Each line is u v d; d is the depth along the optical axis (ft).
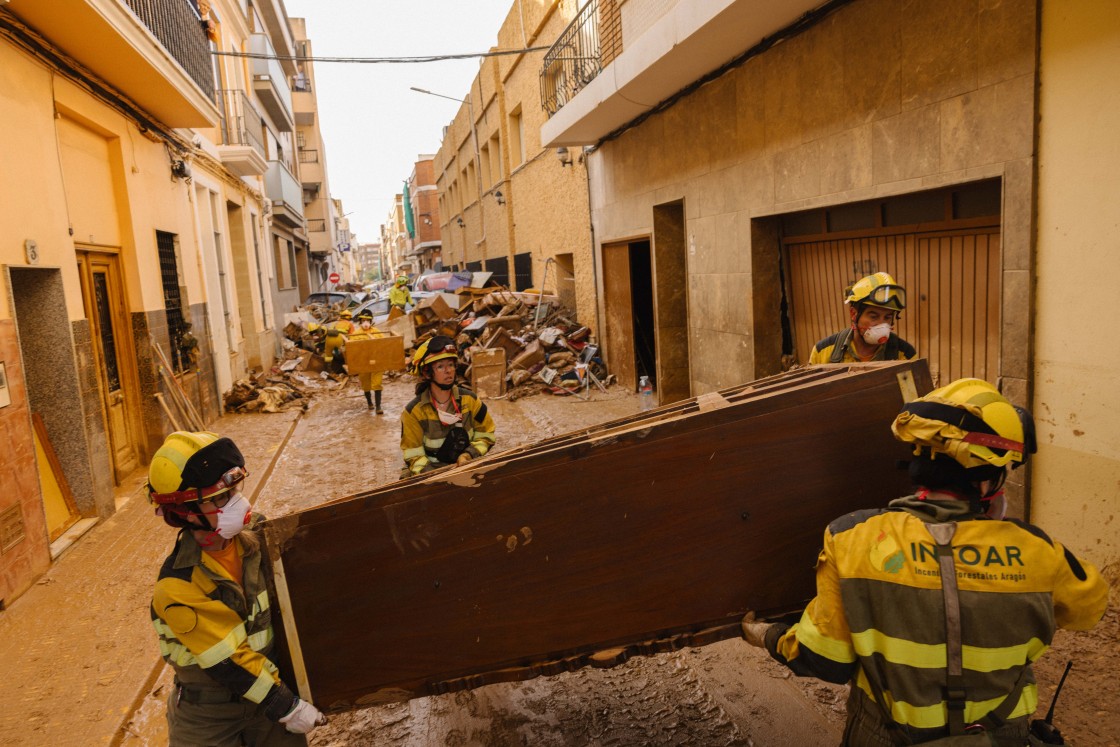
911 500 5.87
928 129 15.20
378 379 39.09
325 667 7.68
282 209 74.69
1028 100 12.69
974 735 5.21
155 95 28.04
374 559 7.59
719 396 9.26
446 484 7.56
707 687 11.66
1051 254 12.66
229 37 53.78
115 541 20.17
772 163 21.62
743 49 22.26
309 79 134.92
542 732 10.80
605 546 7.64
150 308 29.40
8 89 18.42
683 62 23.59
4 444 16.56
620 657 7.70
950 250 16.12
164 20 28.50
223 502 6.68
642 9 26.96
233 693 7.18
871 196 17.24
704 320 27.66
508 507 7.59
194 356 34.86
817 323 22.35
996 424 5.34
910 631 5.38
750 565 7.67
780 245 23.59
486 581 7.68
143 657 13.69
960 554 5.38
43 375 20.63
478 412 14.14
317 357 55.36
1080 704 10.15
